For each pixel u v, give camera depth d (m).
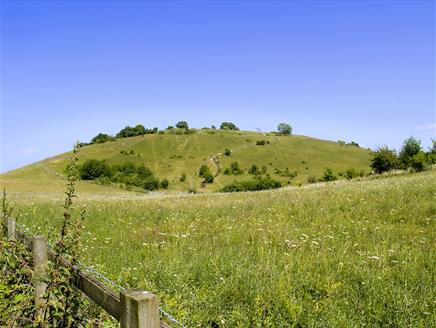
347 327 5.37
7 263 5.98
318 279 7.11
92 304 4.84
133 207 19.53
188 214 16.16
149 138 192.75
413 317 5.54
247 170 158.75
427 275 7.28
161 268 7.77
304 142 196.88
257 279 7.12
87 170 113.81
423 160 46.81
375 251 9.07
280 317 5.66
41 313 5.09
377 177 47.75
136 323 3.00
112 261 8.59
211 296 6.44
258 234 11.34
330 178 109.75
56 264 4.83
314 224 12.58
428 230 11.15
